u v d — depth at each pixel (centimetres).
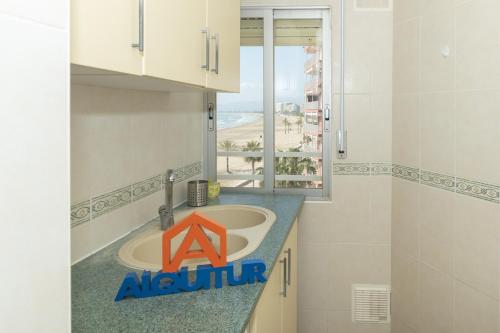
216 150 278
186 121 241
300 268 271
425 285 227
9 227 50
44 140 56
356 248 267
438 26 210
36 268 55
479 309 185
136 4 100
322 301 271
